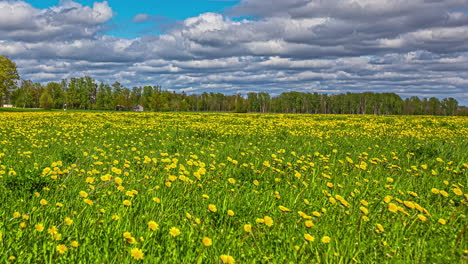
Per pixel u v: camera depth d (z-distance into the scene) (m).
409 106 151.38
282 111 157.50
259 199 4.31
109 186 4.34
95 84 126.00
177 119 30.30
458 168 6.36
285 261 2.58
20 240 2.71
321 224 3.33
